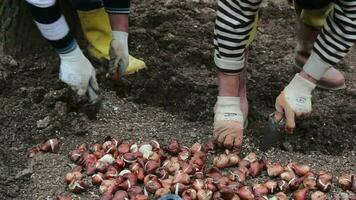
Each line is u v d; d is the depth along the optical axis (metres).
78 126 3.23
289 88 3.02
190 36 3.92
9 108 3.26
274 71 3.73
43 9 2.90
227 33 2.89
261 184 2.95
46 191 2.94
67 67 3.04
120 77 3.39
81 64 3.05
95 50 3.45
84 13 3.38
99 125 3.29
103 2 3.35
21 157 3.10
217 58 2.99
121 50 3.28
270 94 3.47
